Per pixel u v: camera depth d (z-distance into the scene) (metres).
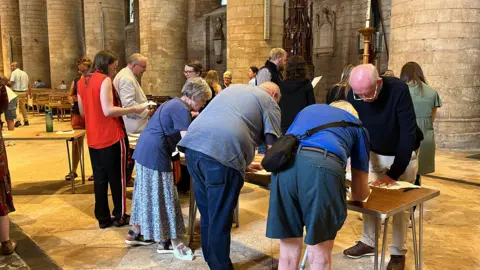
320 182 1.97
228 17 8.66
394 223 2.86
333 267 3.04
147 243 3.47
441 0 7.21
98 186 3.79
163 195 3.16
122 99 4.16
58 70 19.56
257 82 4.75
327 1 14.39
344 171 2.04
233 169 2.53
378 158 2.77
